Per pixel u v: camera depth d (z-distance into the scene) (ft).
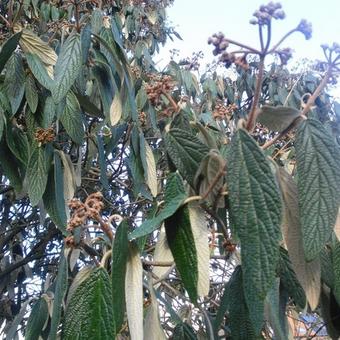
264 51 1.40
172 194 1.47
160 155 4.42
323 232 1.33
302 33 1.40
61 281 1.68
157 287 2.41
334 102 4.57
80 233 1.70
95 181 4.59
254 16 1.38
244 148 1.30
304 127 1.41
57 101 2.35
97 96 3.60
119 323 1.45
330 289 1.64
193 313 2.72
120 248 1.43
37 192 2.52
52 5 4.86
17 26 3.63
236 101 5.89
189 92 5.27
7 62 2.67
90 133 4.04
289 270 1.65
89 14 4.00
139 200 4.61
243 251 1.26
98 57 2.92
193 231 1.48
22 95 2.67
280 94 5.51
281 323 1.68
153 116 3.81
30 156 2.56
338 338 1.64
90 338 1.38
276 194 1.26
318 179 1.36
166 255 1.70
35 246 5.09
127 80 2.81
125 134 4.26
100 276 1.41
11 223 5.19
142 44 5.37
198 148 1.62
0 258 4.97
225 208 1.68
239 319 1.56
